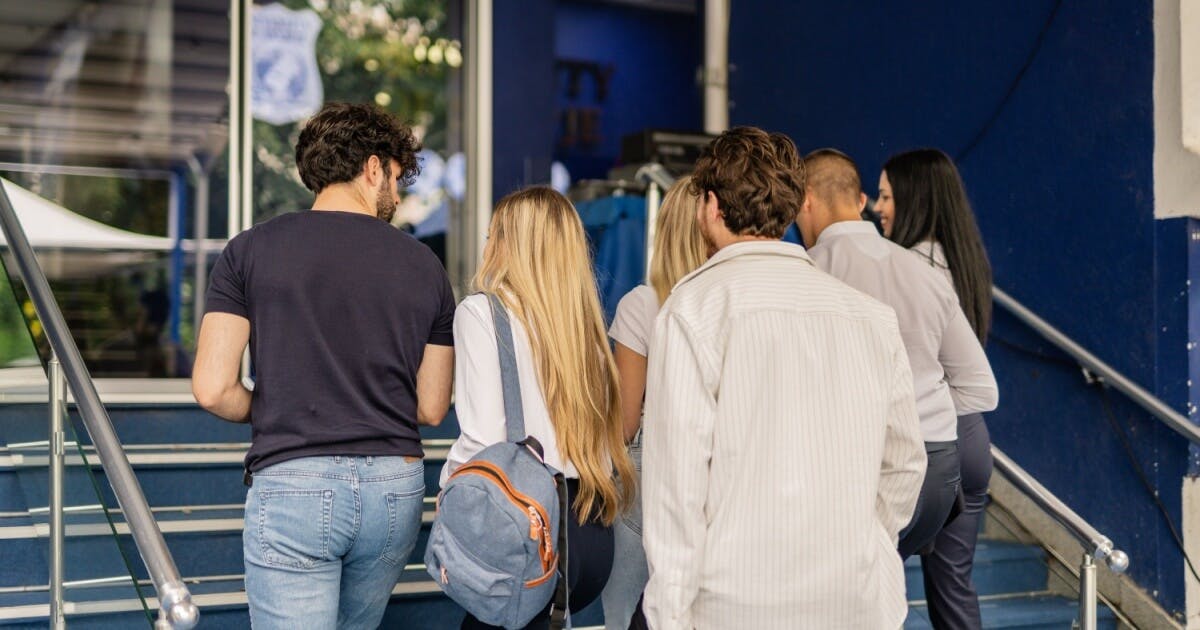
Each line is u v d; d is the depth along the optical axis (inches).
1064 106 160.7
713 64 237.5
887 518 80.7
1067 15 160.2
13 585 116.5
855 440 75.0
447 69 226.8
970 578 116.1
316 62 214.2
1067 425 160.9
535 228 89.4
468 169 228.4
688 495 72.6
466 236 228.1
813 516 73.2
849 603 73.5
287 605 80.0
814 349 75.4
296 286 82.4
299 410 81.4
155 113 200.2
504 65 230.1
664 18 260.5
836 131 207.0
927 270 103.2
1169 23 146.2
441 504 81.7
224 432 154.0
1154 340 147.9
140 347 197.2
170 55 201.5
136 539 79.9
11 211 125.0
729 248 79.3
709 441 73.7
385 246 86.2
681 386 73.8
